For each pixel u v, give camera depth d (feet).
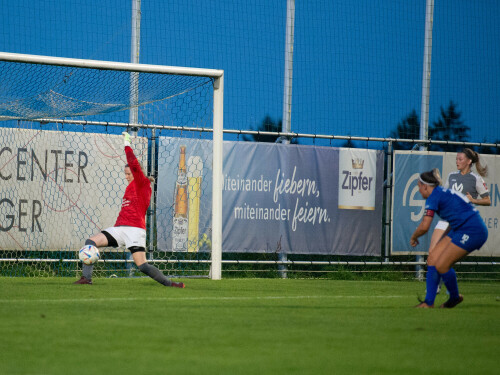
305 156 146.41
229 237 140.56
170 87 135.44
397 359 48.67
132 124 137.90
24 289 98.48
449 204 82.07
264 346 52.85
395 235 150.82
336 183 148.05
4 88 126.31
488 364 47.44
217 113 132.57
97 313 70.79
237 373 43.16
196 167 139.03
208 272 140.87
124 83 132.67
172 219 136.77
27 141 132.16
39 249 131.95
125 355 48.26
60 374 41.86
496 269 159.94
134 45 144.15
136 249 106.73
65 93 130.11
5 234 130.41
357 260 153.58
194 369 44.06
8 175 131.03
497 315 75.92
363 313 75.72
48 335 55.98
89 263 108.06
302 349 51.88
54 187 133.08
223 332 59.36
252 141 145.89
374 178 150.51
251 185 142.31
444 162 154.20
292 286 119.03
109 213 135.74
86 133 134.92
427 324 66.90
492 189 156.46
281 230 144.05
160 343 53.21
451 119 161.99
